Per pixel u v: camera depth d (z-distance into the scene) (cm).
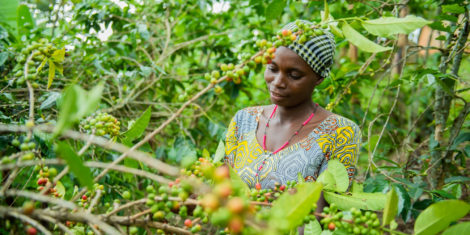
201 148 269
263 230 52
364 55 273
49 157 116
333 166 106
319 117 129
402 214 131
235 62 247
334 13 180
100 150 156
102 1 207
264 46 85
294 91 117
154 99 258
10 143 119
